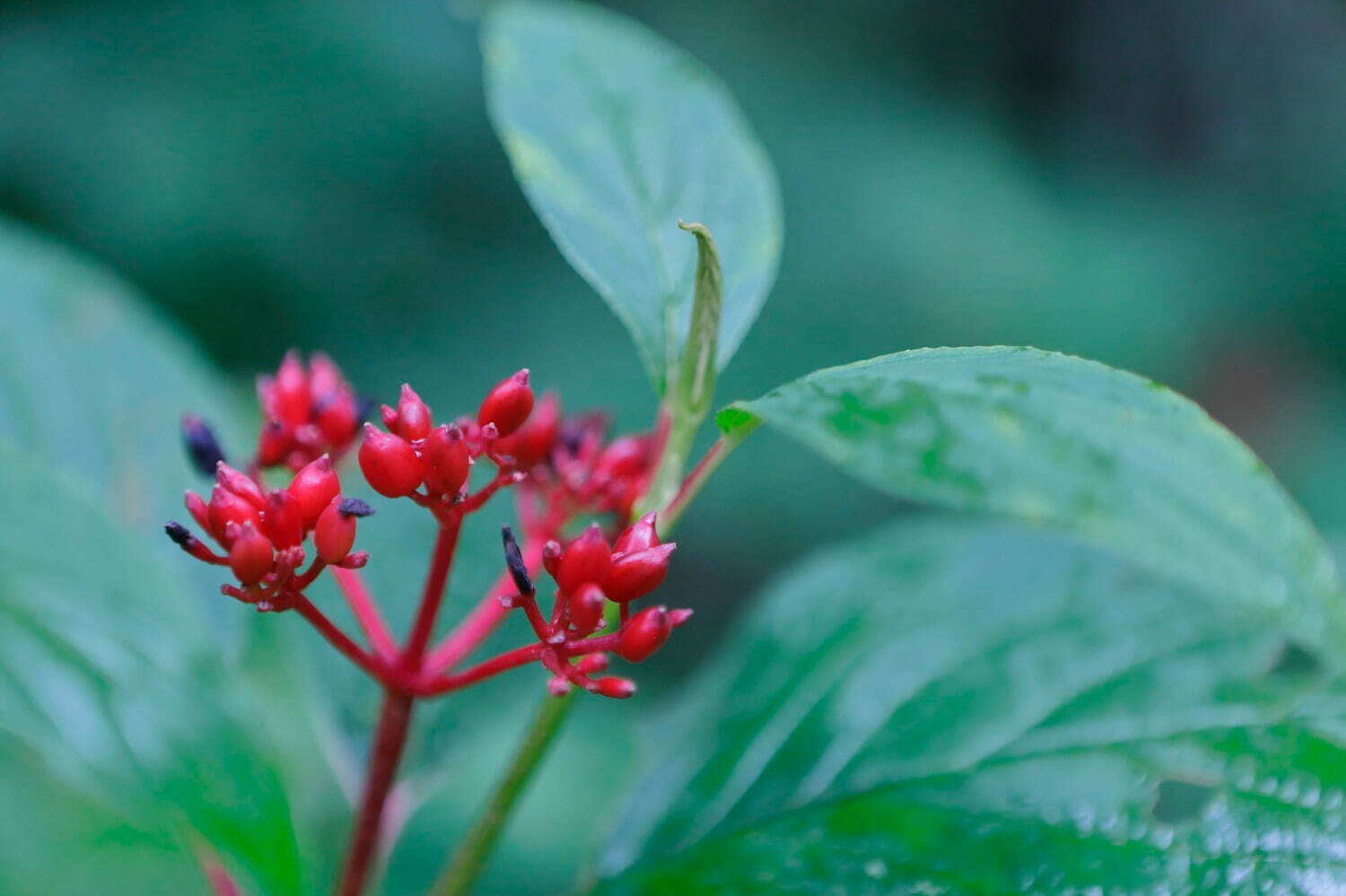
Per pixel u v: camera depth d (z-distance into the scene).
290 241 1.36
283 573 0.51
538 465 0.56
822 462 1.50
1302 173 2.32
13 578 0.54
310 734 0.60
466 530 0.62
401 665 0.52
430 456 0.51
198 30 1.38
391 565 0.61
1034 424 0.51
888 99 1.73
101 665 0.54
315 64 1.39
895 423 0.51
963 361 0.50
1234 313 1.88
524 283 1.48
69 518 0.55
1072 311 1.59
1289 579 0.51
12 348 0.60
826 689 0.56
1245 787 0.52
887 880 0.53
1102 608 0.56
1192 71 2.43
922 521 0.58
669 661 1.58
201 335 1.35
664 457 0.53
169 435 0.61
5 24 1.38
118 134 1.31
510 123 0.56
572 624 0.51
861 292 1.52
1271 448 1.80
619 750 0.90
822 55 1.80
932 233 1.57
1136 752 0.53
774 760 0.55
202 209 1.32
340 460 0.55
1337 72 2.48
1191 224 1.90
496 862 0.84
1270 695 0.54
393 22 1.45
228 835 0.53
